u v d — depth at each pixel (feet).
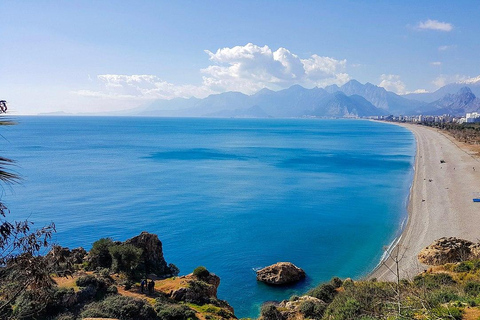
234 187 310.86
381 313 65.82
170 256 164.25
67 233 186.09
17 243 27.66
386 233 198.18
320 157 524.52
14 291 30.96
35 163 414.00
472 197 258.98
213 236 190.39
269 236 191.93
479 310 57.36
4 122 22.39
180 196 273.33
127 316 70.13
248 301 126.52
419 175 365.40
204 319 78.89
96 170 376.68
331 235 195.21
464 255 139.13
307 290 134.10
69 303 74.13
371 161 487.20
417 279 106.11
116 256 103.14
